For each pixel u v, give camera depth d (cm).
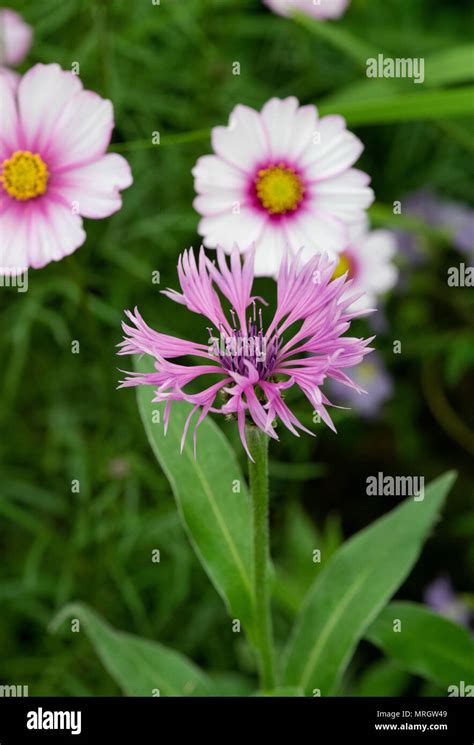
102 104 54
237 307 48
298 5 73
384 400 80
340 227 55
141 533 71
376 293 73
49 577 73
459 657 58
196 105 76
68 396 74
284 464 71
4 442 74
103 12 69
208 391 46
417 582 76
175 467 54
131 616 73
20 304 73
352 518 78
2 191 54
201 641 73
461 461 79
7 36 69
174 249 75
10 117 54
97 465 69
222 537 55
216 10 78
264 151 55
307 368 47
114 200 54
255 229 55
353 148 55
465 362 79
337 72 81
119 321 70
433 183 82
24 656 73
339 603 57
